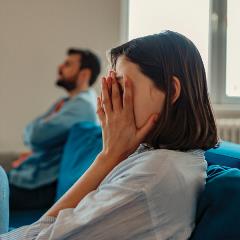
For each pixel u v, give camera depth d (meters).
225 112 2.86
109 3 2.70
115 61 0.75
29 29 2.63
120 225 0.63
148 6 2.79
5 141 2.63
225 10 2.88
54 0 2.64
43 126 2.00
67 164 1.74
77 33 2.68
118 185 0.65
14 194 1.91
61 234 0.64
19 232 0.72
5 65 2.61
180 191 0.65
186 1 2.84
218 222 0.65
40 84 2.66
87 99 2.11
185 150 0.74
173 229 0.65
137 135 0.72
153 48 0.71
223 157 0.97
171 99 0.71
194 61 0.74
